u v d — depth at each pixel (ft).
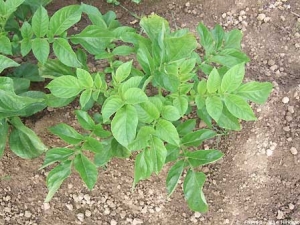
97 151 2.50
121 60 3.28
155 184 3.23
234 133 3.26
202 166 3.26
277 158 3.28
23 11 2.95
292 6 3.65
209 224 3.25
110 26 2.98
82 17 3.54
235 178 3.26
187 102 2.48
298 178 3.30
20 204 3.23
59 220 3.22
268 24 3.59
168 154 2.60
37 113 3.18
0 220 3.21
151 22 2.67
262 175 3.26
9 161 3.21
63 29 2.61
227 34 2.90
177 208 3.26
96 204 3.24
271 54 3.49
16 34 2.82
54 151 2.48
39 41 2.59
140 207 3.25
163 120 2.35
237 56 2.74
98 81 2.45
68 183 3.24
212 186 3.25
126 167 3.21
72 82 2.39
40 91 2.96
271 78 3.39
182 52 2.38
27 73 3.04
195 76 2.81
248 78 3.37
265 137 3.27
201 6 3.65
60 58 2.61
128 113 2.23
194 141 2.60
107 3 3.62
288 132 3.30
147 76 2.44
